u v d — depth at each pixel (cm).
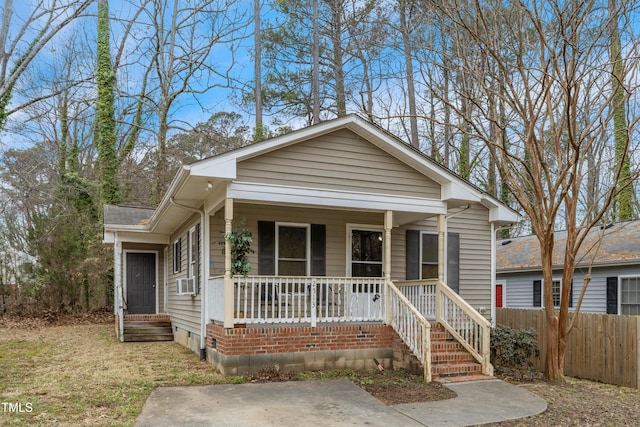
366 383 823
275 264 1075
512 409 685
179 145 2780
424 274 1265
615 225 1616
